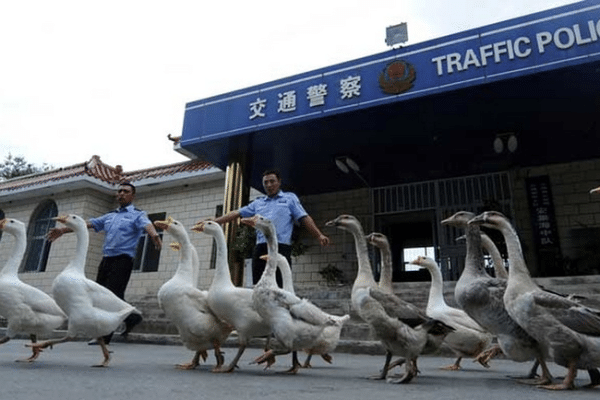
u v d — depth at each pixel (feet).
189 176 47.96
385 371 11.21
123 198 21.54
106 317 12.37
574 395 8.82
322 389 8.97
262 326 12.39
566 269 34.06
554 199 37.24
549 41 24.77
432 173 40.47
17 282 13.28
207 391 8.28
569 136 33.27
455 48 27.07
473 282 11.87
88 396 7.42
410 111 29.66
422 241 50.29
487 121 31.17
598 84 26.27
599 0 24.26
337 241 43.24
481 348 14.60
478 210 38.52
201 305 12.65
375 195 43.42
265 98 32.68
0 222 14.12
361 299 11.16
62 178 50.65
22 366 11.73
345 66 30.37
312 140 34.35
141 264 49.01
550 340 9.68
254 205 17.57
